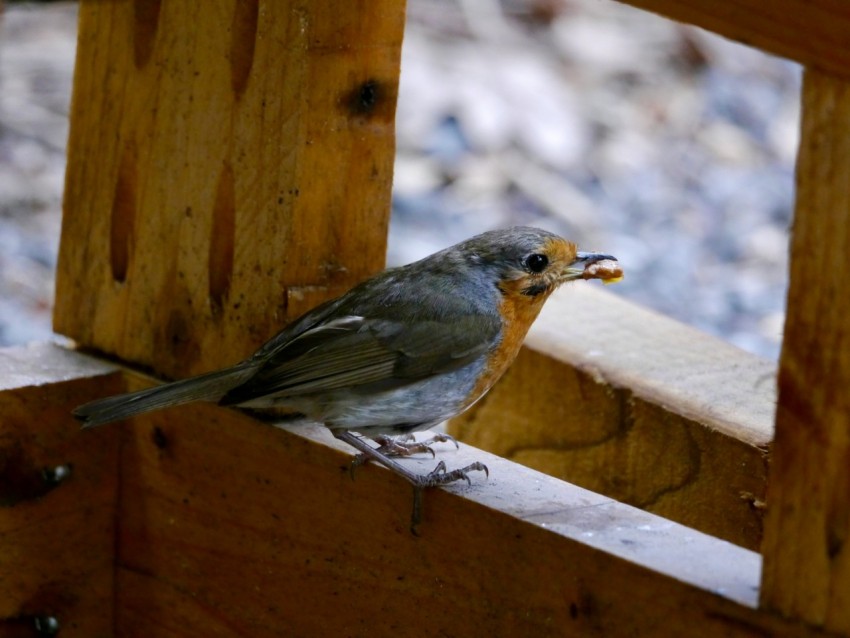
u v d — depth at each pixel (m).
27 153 17.22
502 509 6.40
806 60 5.07
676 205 17.92
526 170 18.16
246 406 7.58
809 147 5.13
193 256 7.98
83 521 8.30
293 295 7.66
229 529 7.82
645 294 15.80
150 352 8.28
